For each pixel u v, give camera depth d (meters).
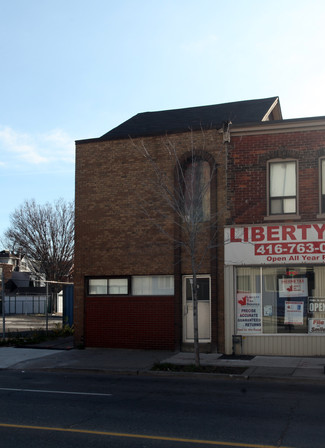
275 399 10.18
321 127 16.47
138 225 18.45
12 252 60.09
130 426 7.97
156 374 13.97
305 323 16.31
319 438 7.27
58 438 7.31
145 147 18.62
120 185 18.84
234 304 16.89
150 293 18.23
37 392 11.11
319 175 16.41
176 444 6.97
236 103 21.52
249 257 16.75
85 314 18.88
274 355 16.45
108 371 14.45
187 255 17.73
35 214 48.75
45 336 22.27
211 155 17.70
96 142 19.33
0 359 16.92
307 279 16.39
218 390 11.34
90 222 19.12
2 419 8.48
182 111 21.86
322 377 12.63
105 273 18.73
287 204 16.73
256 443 7.02
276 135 16.95
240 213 17.08
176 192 17.17
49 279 47.56
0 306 45.97
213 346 17.02
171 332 17.66
